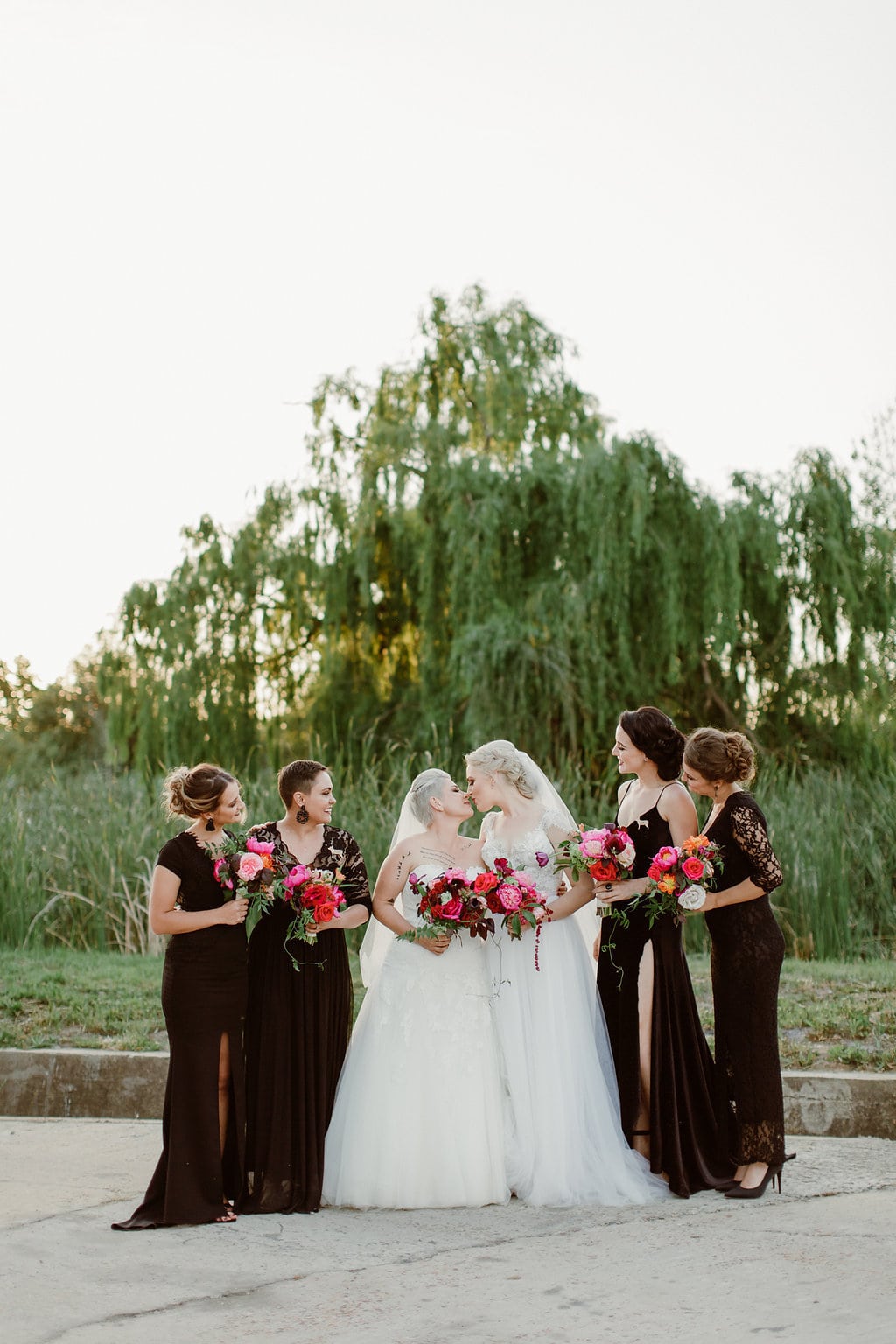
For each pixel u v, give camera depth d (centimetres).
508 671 1586
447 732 1691
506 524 1683
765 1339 353
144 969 951
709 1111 543
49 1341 358
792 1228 468
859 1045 712
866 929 1091
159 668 1831
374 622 1830
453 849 572
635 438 1658
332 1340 359
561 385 1933
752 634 1727
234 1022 510
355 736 1781
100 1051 714
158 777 1680
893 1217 480
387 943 589
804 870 1083
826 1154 596
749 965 538
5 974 925
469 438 1869
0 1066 710
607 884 549
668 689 1756
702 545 1641
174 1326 372
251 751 1830
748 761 558
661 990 544
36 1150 610
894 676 1705
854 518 1698
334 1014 539
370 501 1786
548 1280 413
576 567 1650
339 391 1883
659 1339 356
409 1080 527
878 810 1204
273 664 1892
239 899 503
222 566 1853
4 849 1152
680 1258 434
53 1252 446
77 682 5144
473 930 529
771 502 1669
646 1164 543
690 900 521
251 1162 519
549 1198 518
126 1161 588
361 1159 521
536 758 1582
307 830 559
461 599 1686
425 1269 428
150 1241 464
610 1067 560
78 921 1118
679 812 564
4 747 4694
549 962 552
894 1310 373
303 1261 438
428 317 1933
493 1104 530
